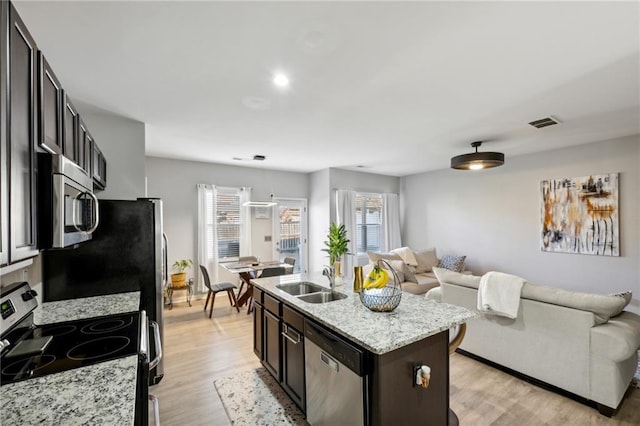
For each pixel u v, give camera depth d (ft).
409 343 5.10
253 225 19.69
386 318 6.07
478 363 9.66
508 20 5.23
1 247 2.83
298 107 9.20
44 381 3.72
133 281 8.38
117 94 8.16
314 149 14.64
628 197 12.58
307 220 22.04
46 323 5.83
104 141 9.75
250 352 10.68
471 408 7.43
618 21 5.23
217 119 10.19
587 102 8.88
